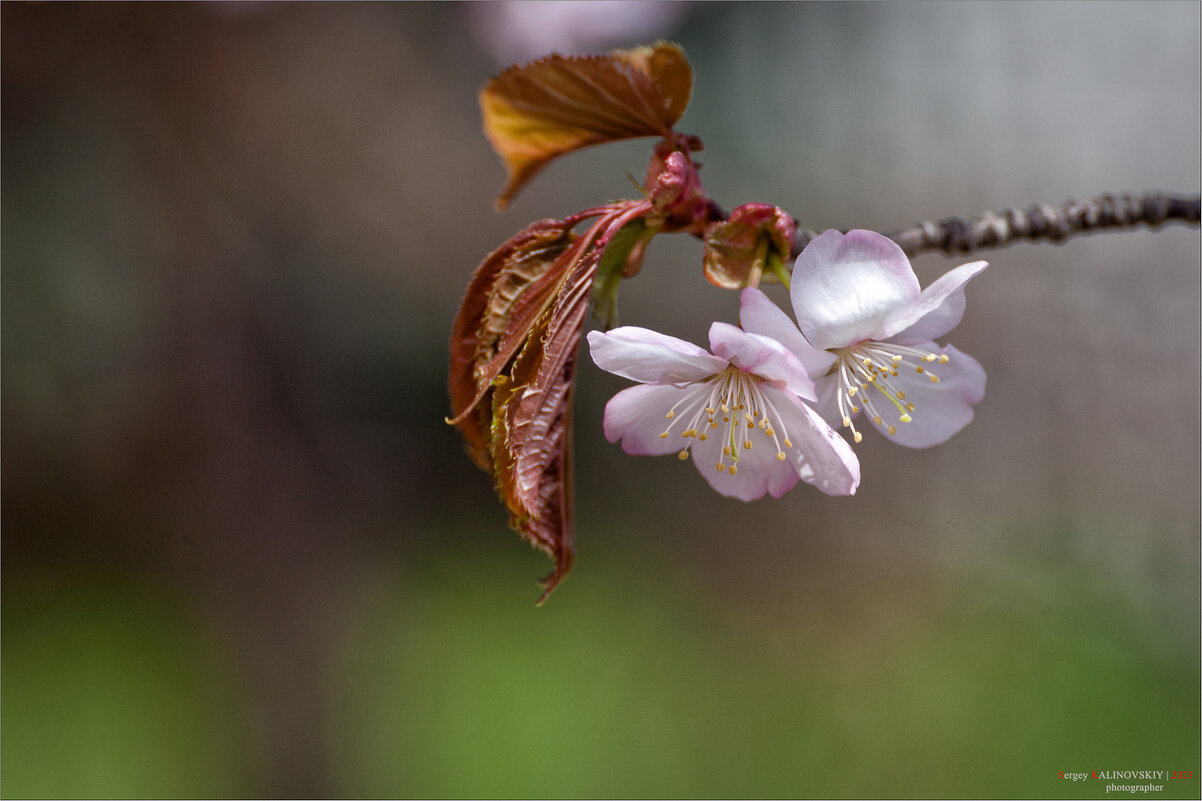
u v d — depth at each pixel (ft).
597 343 1.68
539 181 4.10
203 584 3.19
